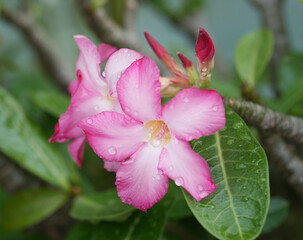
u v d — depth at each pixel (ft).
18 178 1.27
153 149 0.77
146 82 0.75
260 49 1.13
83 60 0.83
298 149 1.25
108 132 0.76
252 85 1.06
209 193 0.73
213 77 1.24
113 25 1.41
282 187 1.30
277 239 1.34
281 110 1.17
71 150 0.90
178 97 0.73
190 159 0.74
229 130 0.81
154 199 0.76
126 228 0.93
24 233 1.25
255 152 0.78
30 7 1.83
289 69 1.47
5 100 1.21
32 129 1.21
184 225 1.18
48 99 1.23
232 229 0.72
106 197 1.06
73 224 1.27
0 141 1.16
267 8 1.51
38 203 1.17
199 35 0.79
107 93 0.84
